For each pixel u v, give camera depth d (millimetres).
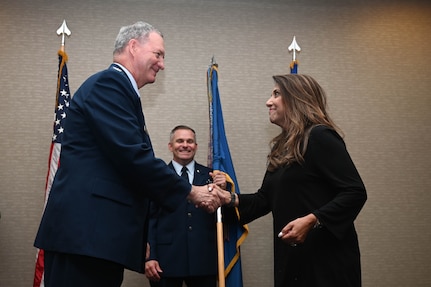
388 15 4188
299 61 4023
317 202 2043
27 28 3785
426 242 3889
